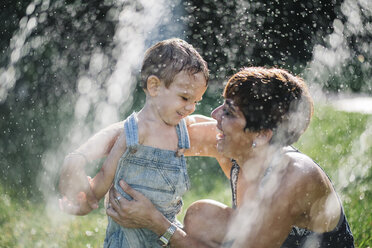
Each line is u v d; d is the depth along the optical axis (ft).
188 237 14.48
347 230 14.62
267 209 13.57
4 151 28.32
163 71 14.78
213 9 43.88
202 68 15.20
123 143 14.57
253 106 13.62
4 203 22.86
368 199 22.79
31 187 25.30
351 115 38.63
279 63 41.96
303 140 32.22
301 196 13.39
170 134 15.26
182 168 15.43
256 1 43.50
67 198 14.90
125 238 15.08
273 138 14.10
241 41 43.96
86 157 14.67
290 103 13.80
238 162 14.79
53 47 38.58
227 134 14.15
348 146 30.99
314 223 13.91
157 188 14.87
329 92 42.19
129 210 14.06
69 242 20.43
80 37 39.83
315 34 41.04
